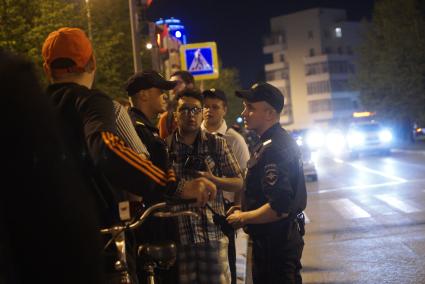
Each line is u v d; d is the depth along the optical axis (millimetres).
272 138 4766
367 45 57750
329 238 12000
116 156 2529
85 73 3102
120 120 3328
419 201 16031
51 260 1553
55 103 2758
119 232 2738
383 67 53938
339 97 112812
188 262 5230
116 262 2822
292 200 4695
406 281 8305
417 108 53188
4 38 20000
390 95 54500
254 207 4801
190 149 5449
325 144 60406
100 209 2902
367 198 17844
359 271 9078
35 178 1548
